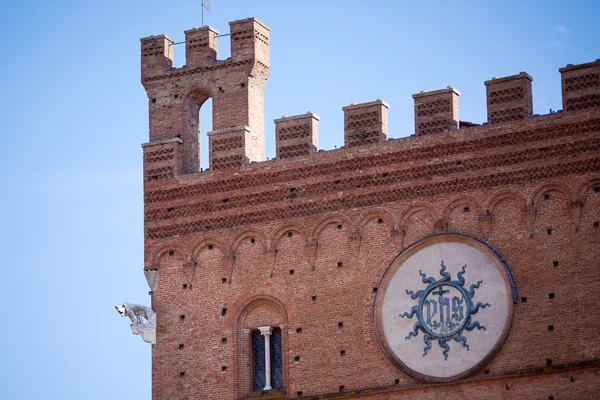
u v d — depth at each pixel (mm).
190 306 78500
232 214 78438
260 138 80750
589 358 70125
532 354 71000
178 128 81188
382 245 75000
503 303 72000
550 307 71125
